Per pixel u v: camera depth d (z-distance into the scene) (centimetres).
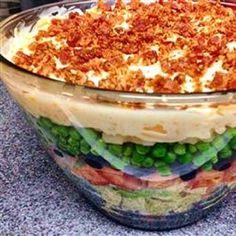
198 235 47
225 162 43
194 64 46
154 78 43
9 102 70
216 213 50
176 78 44
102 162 43
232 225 48
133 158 42
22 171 56
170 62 46
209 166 43
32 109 44
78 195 52
